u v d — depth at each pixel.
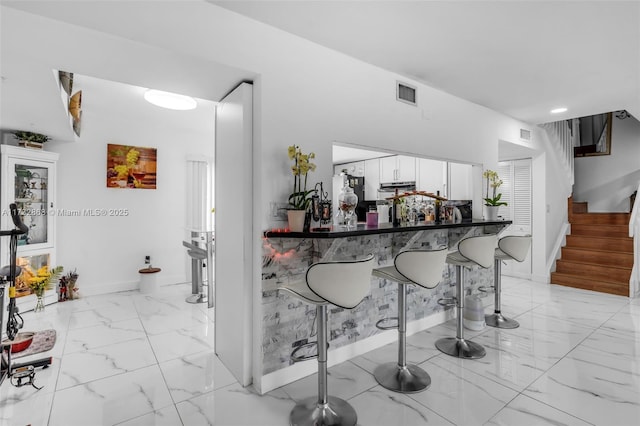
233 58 2.02
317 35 2.33
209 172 5.50
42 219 4.00
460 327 2.82
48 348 2.52
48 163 3.99
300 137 2.33
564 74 3.06
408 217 3.35
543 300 4.32
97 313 3.77
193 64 1.98
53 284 4.08
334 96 2.54
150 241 5.00
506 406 2.01
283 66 2.25
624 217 5.39
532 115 4.36
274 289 2.23
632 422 1.85
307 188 2.37
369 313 2.82
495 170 4.14
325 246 2.29
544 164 5.27
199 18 1.89
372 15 2.11
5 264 3.56
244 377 2.24
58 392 2.15
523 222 5.57
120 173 4.71
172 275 5.20
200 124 4.94
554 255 5.39
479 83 3.26
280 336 2.27
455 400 2.07
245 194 2.21
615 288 4.58
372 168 5.84
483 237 2.67
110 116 4.60
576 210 6.30
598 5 2.02
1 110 3.00
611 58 2.73
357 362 2.61
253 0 1.91
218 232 2.65
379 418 1.90
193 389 2.21
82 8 1.58
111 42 1.72
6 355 2.23
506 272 5.82
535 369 2.47
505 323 3.40
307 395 2.15
